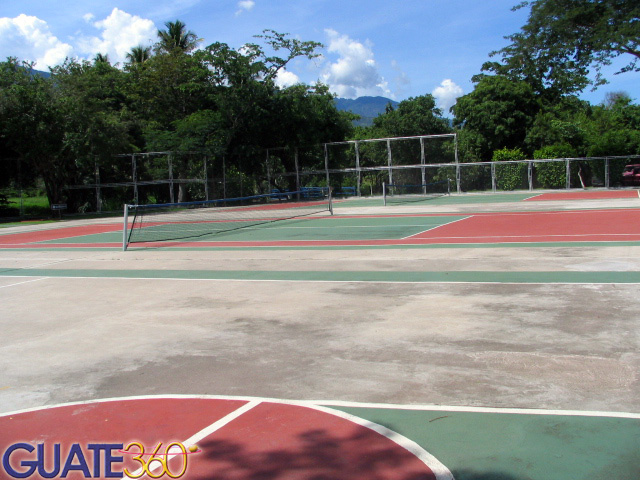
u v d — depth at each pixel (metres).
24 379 6.06
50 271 13.51
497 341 6.52
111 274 12.67
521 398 4.93
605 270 10.36
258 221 25.75
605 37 32.38
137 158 38.22
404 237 17.00
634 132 42.41
